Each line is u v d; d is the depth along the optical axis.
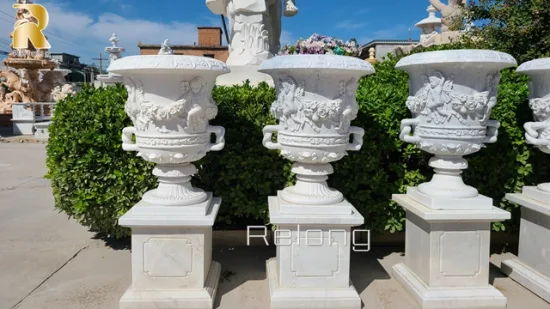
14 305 2.68
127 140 2.72
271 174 3.39
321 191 2.76
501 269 3.30
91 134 3.23
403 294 2.90
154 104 2.41
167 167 2.71
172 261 2.64
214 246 3.78
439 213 2.64
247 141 3.40
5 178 7.07
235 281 3.07
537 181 3.55
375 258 3.55
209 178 3.47
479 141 2.69
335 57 2.41
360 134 2.74
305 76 2.44
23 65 17.30
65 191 3.48
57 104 3.54
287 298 2.63
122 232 3.60
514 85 3.70
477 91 2.55
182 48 23.97
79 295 2.83
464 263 2.74
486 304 2.70
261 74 4.46
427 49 5.48
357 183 3.41
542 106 2.80
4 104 17.67
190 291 2.66
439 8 8.03
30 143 12.31
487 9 5.54
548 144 2.82
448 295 2.69
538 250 2.99
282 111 2.58
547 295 2.80
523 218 3.16
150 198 2.70
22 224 4.43
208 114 2.58
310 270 2.70
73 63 38.38
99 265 3.33
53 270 3.23
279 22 5.57
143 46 24.58
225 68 2.55
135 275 2.64
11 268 3.26
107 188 3.37
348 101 2.54
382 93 3.45
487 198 2.74
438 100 2.56
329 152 2.57
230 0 4.82
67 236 4.04
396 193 3.46
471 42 5.44
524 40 4.96
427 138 2.71
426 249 2.77
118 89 3.62
